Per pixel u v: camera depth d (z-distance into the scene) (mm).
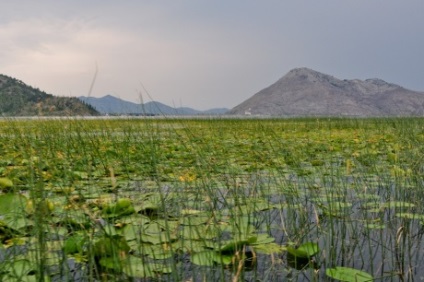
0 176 4637
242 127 15070
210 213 2949
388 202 3348
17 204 2852
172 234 2453
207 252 2209
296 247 2564
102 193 3674
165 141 8414
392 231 2891
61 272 2016
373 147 8070
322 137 11094
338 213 3227
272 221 3111
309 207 3523
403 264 2283
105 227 2510
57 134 5566
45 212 2312
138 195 3711
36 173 4109
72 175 3912
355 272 2008
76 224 2645
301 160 6148
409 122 10883
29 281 1844
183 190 3828
